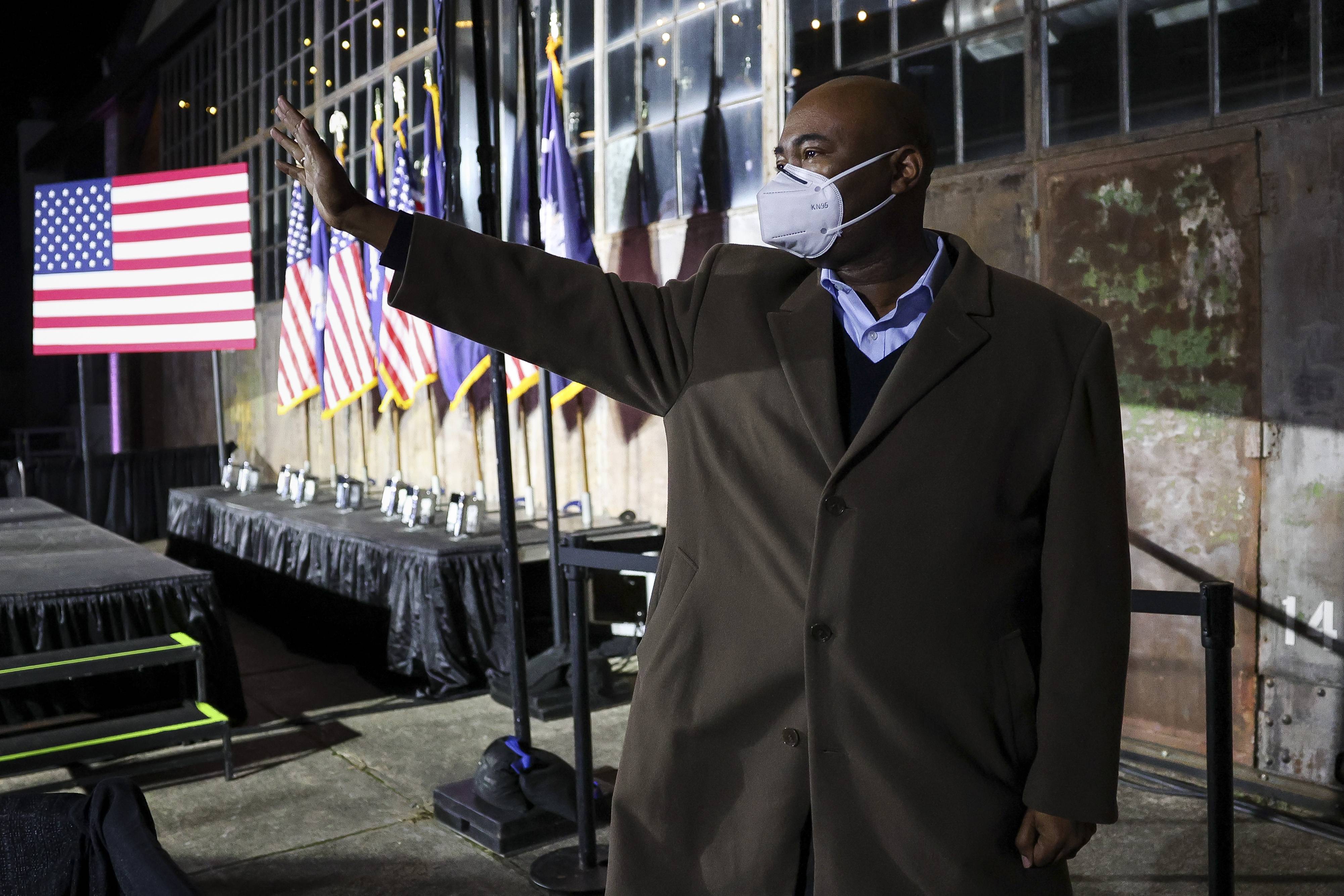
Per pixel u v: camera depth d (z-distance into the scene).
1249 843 2.76
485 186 2.79
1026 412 1.12
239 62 9.31
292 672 4.80
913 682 1.10
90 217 6.23
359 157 7.54
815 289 1.22
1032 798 1.12
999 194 3.64
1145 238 3.25
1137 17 3.28
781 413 1.17
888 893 1.11
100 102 12.22
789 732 1.16
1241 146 3.02
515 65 5.55
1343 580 2.89
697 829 1.22
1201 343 3.14
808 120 1.17
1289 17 2.94
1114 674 1.12
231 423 9.53
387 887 2.64
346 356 6.43
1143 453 3.29
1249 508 3.07
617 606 4.85
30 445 16.19
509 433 3.01
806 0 4.34
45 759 3.10
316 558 5.24
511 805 2.91
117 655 3.38
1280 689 3.04
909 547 1.10
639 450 5.19
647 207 5.18
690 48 4.87
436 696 4.25
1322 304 2.89
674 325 1.25
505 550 3.01
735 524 1.20
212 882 2.67
